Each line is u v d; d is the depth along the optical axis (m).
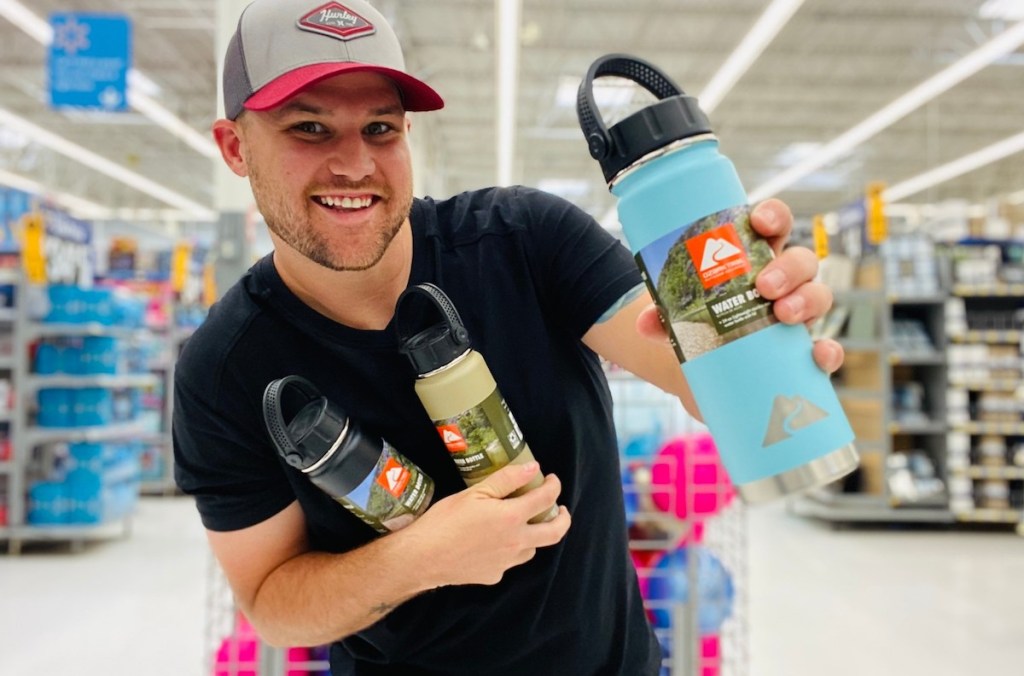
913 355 5.44
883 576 4.28
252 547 0.99
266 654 1.72
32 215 5.11
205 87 11.44
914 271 5.48
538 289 0.97
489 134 14.02
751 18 8.78
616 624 1.06
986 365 5.37
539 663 1.00
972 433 5.51
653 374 0.91
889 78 10.70
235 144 0.87
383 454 0.80
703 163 0.66
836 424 0.66
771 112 12.32
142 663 3.06
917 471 5.54
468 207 0.99
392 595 0.78
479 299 0.93
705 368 0.66
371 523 0.81
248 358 0.91
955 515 5.30
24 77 10.67
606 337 0.95
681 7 8.51
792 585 4.09
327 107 0.75
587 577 0.99
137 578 4.25
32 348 5.20
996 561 4.62
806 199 18.39
